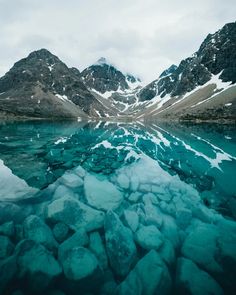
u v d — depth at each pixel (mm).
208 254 9164
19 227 10906
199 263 8781
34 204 13609
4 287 7410
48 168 22031
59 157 27172
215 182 18734
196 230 10930
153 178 19297
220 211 13383
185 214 12789
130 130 69688
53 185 16969
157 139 45938
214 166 23938
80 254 8781
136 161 25641
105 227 10750
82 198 14555
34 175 19578
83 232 10102
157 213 12703
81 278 7906
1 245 9117
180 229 11289
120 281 8039
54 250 9281
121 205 13578
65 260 8594
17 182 17656
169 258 8984
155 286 7613
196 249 9484
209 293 7422
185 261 8680
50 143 38156
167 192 16062
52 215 11367
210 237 10344
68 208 11820
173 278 8203
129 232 10398
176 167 23375
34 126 80375
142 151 32031
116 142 41094
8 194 15117
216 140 44125
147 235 10344
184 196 15453
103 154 29406
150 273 8062
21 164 23453
